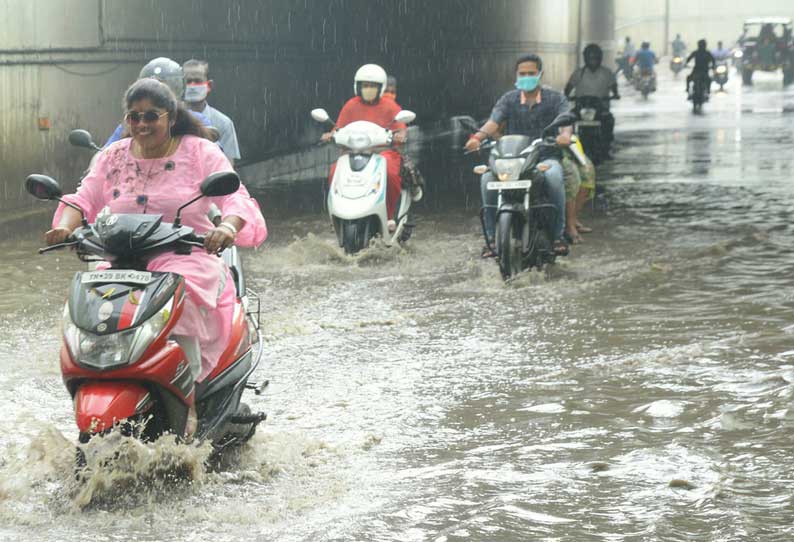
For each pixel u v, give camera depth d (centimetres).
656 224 3556
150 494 1249
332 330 2166
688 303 2323
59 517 1191
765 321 2123
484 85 10075
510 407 1625
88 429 1162
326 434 1513
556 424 1530
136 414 1195
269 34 5725
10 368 1861
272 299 2470
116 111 4319
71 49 3978
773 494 1230
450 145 7456
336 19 6688
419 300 2445
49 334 2112
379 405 1652
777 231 3344
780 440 1417
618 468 1338
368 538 1137
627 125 8388
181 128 1363
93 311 1191
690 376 1752
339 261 2973
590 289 2508
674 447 1404
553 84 13150
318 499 1248
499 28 10550
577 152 3167
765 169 5181
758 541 1102
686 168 5338
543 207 2675
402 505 1230
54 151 3891
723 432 1461
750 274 2639
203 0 5006
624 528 1151
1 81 3591
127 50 4381
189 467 1251
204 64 2356
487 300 2422
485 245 3212
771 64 14150
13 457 1379
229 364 1338
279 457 1398
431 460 1395
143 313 1193
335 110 6744
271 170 5478
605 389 1700
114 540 1132
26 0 3706
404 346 2028
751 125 8044
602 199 4241
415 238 3391
